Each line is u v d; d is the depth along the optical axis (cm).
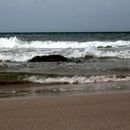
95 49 2214
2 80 982
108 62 1581
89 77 1055
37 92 805
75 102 622
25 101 644
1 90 836
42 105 593
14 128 428
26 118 485
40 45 2417
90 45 2539
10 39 2502
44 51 2014
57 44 2480
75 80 1002
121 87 878
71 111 533
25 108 564
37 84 945
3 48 2220
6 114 513
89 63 1521
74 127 431
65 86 910
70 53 1902
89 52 1936
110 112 523
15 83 958
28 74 1062
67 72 1166
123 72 1191
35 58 1585
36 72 1138
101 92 781
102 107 567
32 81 986
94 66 1380
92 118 481
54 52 1947
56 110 543
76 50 2077
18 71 1164
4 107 573
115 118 481
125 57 1827
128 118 481
